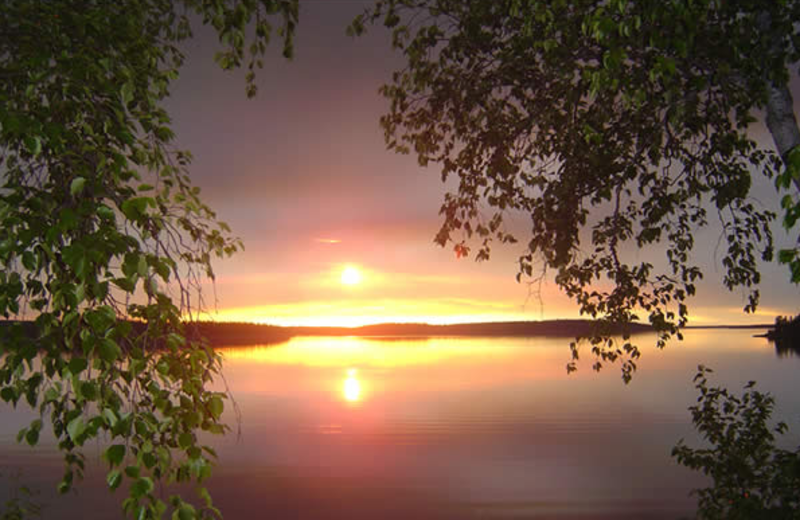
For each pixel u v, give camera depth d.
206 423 1.79
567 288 4.94
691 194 4.50
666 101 3.43
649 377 55.25
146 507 1.62
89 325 1.62
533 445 25.38
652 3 2.36
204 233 2.40
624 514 16.03
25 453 20.12
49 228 1.54
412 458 23.19
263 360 93.69
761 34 3.09
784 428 4.92
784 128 3.29
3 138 1.80
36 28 1.95
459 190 4.85
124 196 1.77
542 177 4.64
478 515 16.17
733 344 139.38
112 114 1.98
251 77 3.58
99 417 1.58
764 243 4.57
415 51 4.42
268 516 15.90
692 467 4.91
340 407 37.66
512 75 4.15
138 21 2.54
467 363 82.31
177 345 1.72
